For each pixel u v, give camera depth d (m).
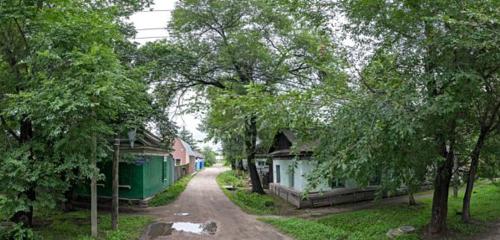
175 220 14.80
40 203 10.18
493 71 7.69
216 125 15.49
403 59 7.91
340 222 13.75
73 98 9.10
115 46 15.05
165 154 25.89
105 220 13.77
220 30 20.52
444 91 6.92
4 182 9.62
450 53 7.22
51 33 9.88
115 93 10.23
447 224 11.91
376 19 8.80
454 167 12.16
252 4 19.47
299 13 9.78
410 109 6.61
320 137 7.91
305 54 18.48
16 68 10.62
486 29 6.43
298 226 12.79
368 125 6.55
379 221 13.11
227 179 37.72
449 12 6.93
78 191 19.58
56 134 9.12
